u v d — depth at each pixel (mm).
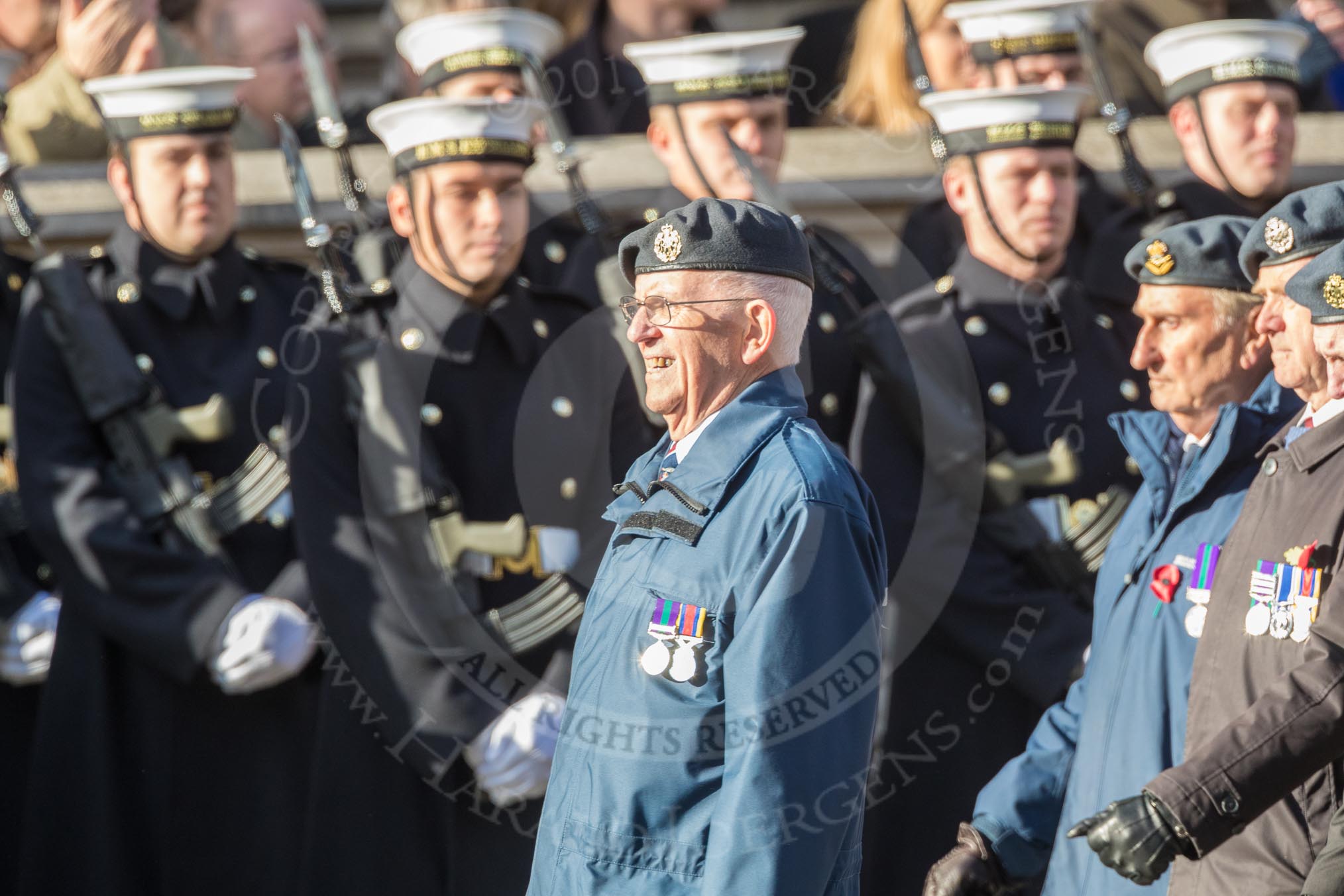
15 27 17500
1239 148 15234
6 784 15680
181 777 14328
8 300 15875
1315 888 9039
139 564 14109
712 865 9055
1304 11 18344
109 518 14195
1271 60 15180
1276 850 9680
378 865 13266
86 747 14383
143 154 14586
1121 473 14078
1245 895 9766
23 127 17344
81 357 14391
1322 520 9906
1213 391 11758
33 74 17484
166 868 14273
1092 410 14164
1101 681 11359
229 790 14289
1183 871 10203
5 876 15625
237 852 14266
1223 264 11680
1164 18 18031
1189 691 10648
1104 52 17297
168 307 14664
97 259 14961
